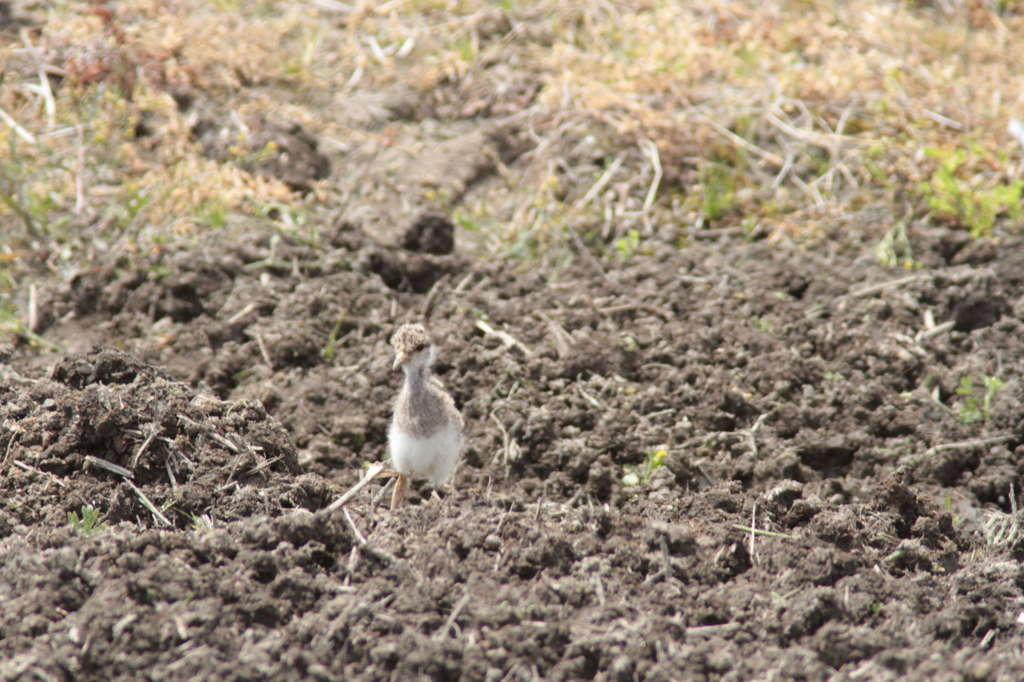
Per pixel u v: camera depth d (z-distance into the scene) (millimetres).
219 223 12828
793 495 8484
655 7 18344
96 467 8555
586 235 13695
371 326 11742
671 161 14812
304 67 16688
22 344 11320
